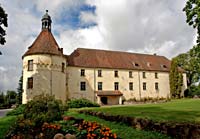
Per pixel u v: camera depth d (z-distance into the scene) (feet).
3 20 76.84
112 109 66.44
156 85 162.30
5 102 203.62
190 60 182.60
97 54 153.99
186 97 167.22
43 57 115.14
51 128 29.37
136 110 58.49
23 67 119.75
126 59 162.20
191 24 40.55
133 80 153.58
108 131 25.36
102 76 143.54
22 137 29.48
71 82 132.87
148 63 168.25
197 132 25.07
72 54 143.74
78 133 26.40
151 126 31.94
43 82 113.09
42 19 129.08
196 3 38.75
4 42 78.07
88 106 106.63
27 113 44.96
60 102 51.34
